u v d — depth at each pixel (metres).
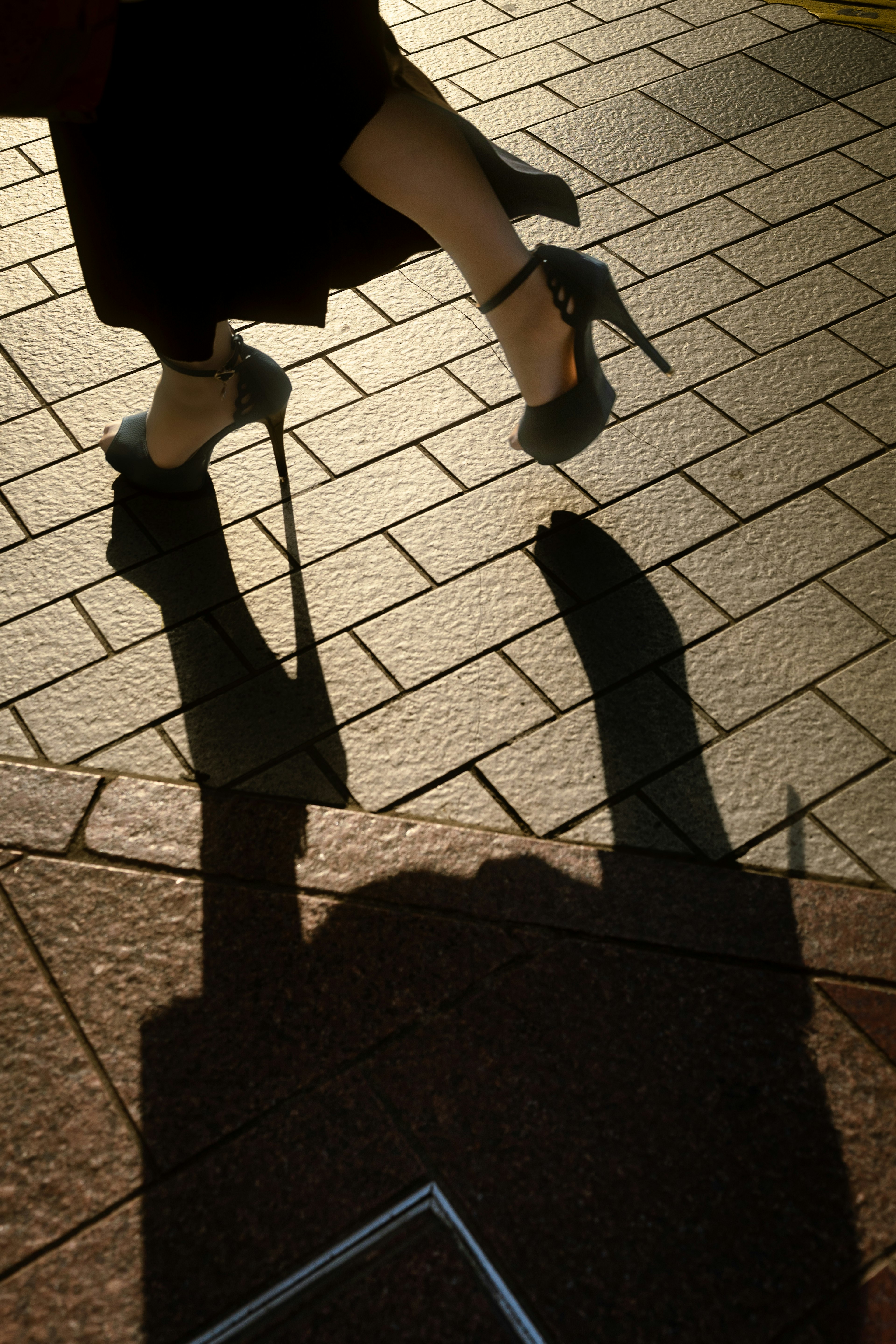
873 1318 1.56
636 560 2.61
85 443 2.90
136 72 1.79
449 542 2.65
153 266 2.07
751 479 2.79
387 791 2.19
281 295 2.19
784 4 4.66
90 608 2.52
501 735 2.28
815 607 2.51
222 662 2.41
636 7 4.65
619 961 1.94
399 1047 1.83
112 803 2.16
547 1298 1.57
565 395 2.45
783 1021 1.87
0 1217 1.65
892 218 3.58
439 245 2.33
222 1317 1.55
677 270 3.39
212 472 2.85
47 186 3.77
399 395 3.03
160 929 1.98
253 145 1.90
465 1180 1.68
